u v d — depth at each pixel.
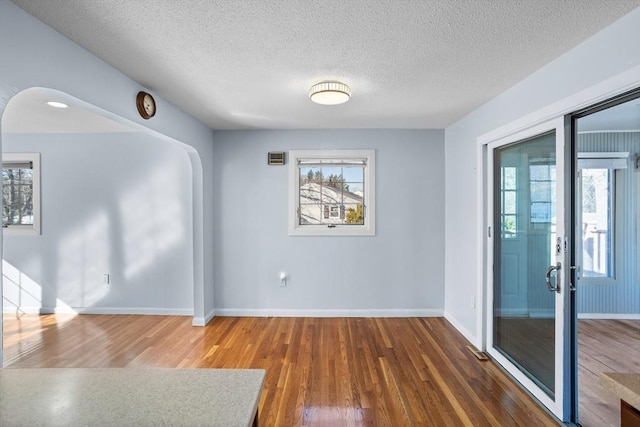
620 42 1.62
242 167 4.05
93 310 4.12
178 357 2.90
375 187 4.02
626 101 1.73
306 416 2.08
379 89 2.62
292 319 3.94
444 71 2.26
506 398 2.29
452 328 3.63
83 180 4.11
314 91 2.49
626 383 0.89
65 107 3.07
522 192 2.54
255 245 4.07
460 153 3.54
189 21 1.65
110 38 1.81
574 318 2.06
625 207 3.92
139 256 4.11
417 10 1.56
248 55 2.03
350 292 4.05
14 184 4.16
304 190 4.14
